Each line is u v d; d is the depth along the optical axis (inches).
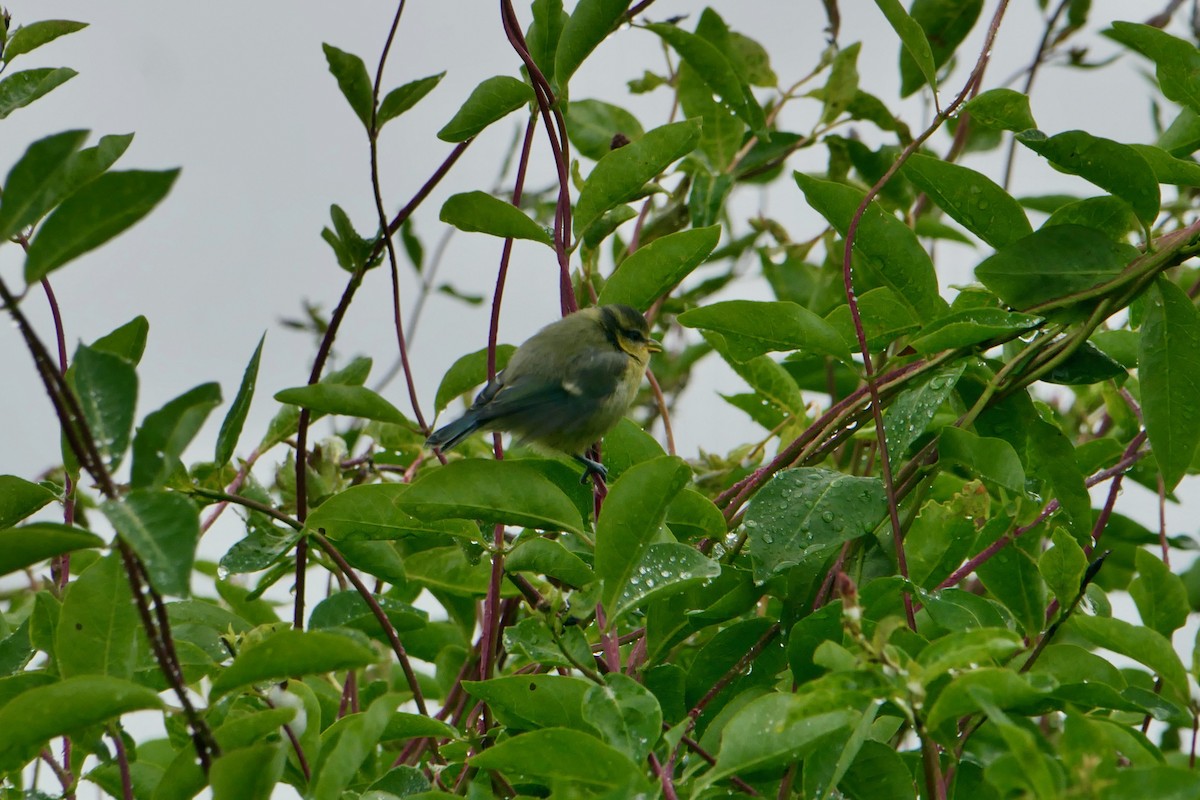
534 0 456.8
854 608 250.5
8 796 313.9
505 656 438.9
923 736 276.2
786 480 376.2
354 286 406.3
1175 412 360.5
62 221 239.6
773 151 606.2
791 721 244.8
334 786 267.7
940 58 590.6
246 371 339.3
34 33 404.5
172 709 264.7
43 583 446.6
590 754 267.3
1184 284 575.8
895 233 385.7
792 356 500.7
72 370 376.8
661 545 348.8
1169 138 423.2
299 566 391.2
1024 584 363.9
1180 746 458.3
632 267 424.8
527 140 445.4
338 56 372.8
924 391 386.6
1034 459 386.9
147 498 230.7
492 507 350.0
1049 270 370.6
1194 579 494.3
